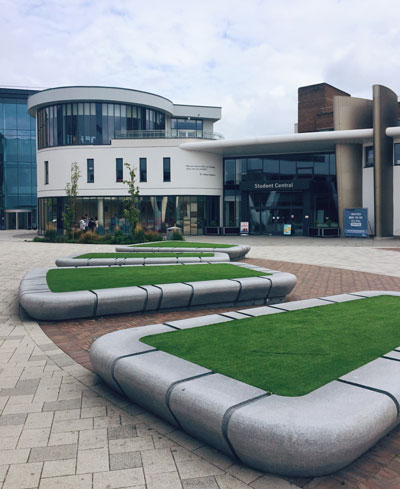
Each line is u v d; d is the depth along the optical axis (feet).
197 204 119.55
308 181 114.21
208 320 21.63
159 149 116.88
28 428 13.89
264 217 122.52
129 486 11.03
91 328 25.72
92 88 118.93
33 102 123.54
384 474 11.51
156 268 39.93
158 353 16.51
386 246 83.66
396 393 12.91
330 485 11.07
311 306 25.13
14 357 20.71
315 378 14.11
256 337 18.72
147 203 117.91
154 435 13.53
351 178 108.78
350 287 39.65
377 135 98.43
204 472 11.64
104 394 16.53
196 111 154.30
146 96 125.49
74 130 120.47
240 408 11.92
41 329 25.54
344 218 108.68
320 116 144.05
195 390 13.08
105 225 118.42
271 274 35.58
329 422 11.18
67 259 45.83
